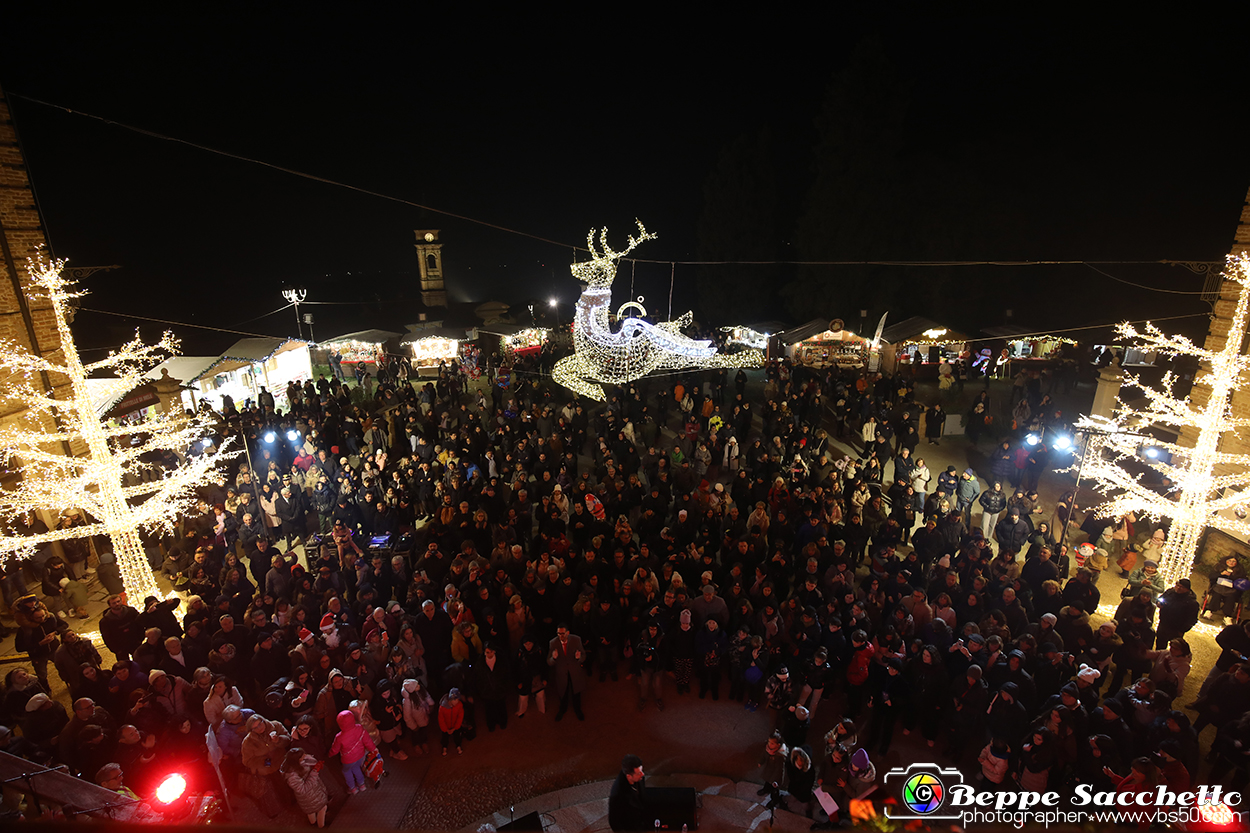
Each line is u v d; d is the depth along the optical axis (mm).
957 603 9484
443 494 12750
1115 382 17203
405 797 7746
